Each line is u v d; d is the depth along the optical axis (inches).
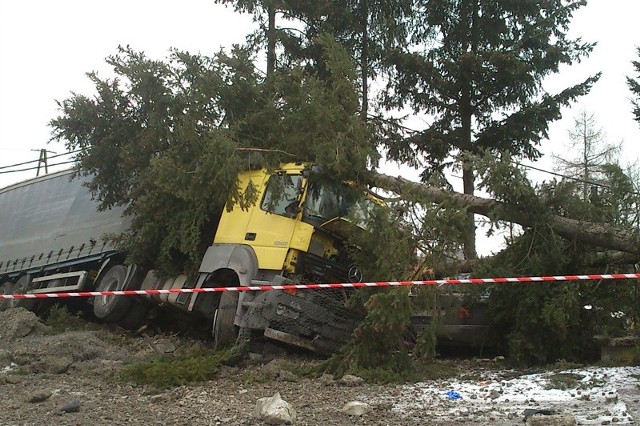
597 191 371.9
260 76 424.2
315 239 382.9
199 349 389.4
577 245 367.6
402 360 335.0
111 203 524.7
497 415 233.3
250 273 374.9
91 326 520.4
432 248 348.2
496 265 370.9
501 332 398.6
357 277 378.3
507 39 731.4
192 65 426.3
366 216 344.2
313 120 394.6
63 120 509.0
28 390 302.4
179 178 403.5
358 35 731.4
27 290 611.2
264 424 226.4
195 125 419.2
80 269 573.9
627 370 321.4
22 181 668.7
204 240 439.5
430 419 229.8
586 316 376.5
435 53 737.0
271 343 377.1
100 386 311.1
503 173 351.3
